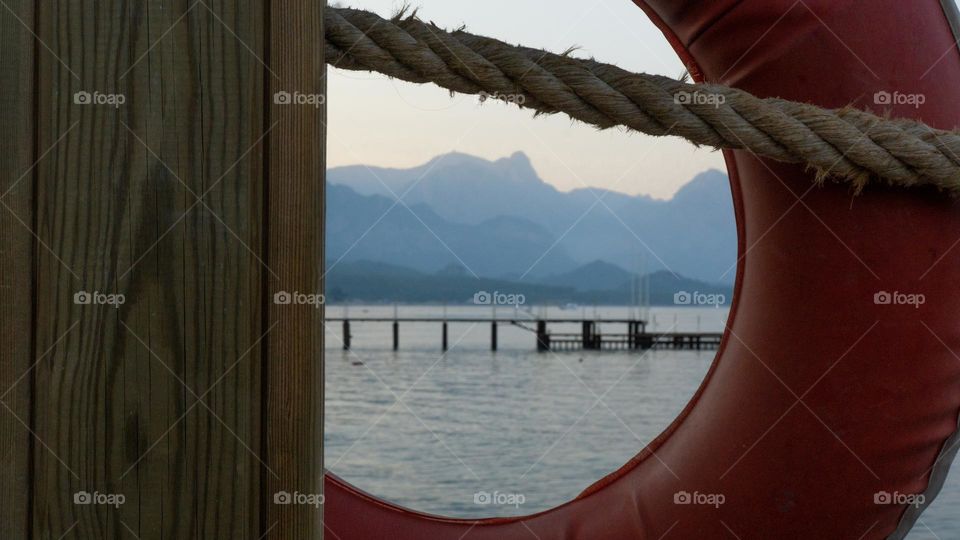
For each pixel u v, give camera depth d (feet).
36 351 3.12
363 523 5.66
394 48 4.00
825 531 4.82
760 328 5.00
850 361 4.71
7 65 3.12
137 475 3.11
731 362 5.20
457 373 74.79
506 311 161.27
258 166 3.13
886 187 4.67
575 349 92.43
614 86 4.29
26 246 3.12
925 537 18.84
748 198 5.20
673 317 152.56
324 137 3.22
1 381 3.11
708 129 4.34
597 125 4.39
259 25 3.13
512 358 85.05
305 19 3.14
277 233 3.13
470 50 4.13
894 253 4.66
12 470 3.10
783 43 4.79
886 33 4.72
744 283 5.25
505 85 4.19
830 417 4.75
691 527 5.09
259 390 3.13
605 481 5.65
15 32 3.13
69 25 3.13
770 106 4.37
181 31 3.13
